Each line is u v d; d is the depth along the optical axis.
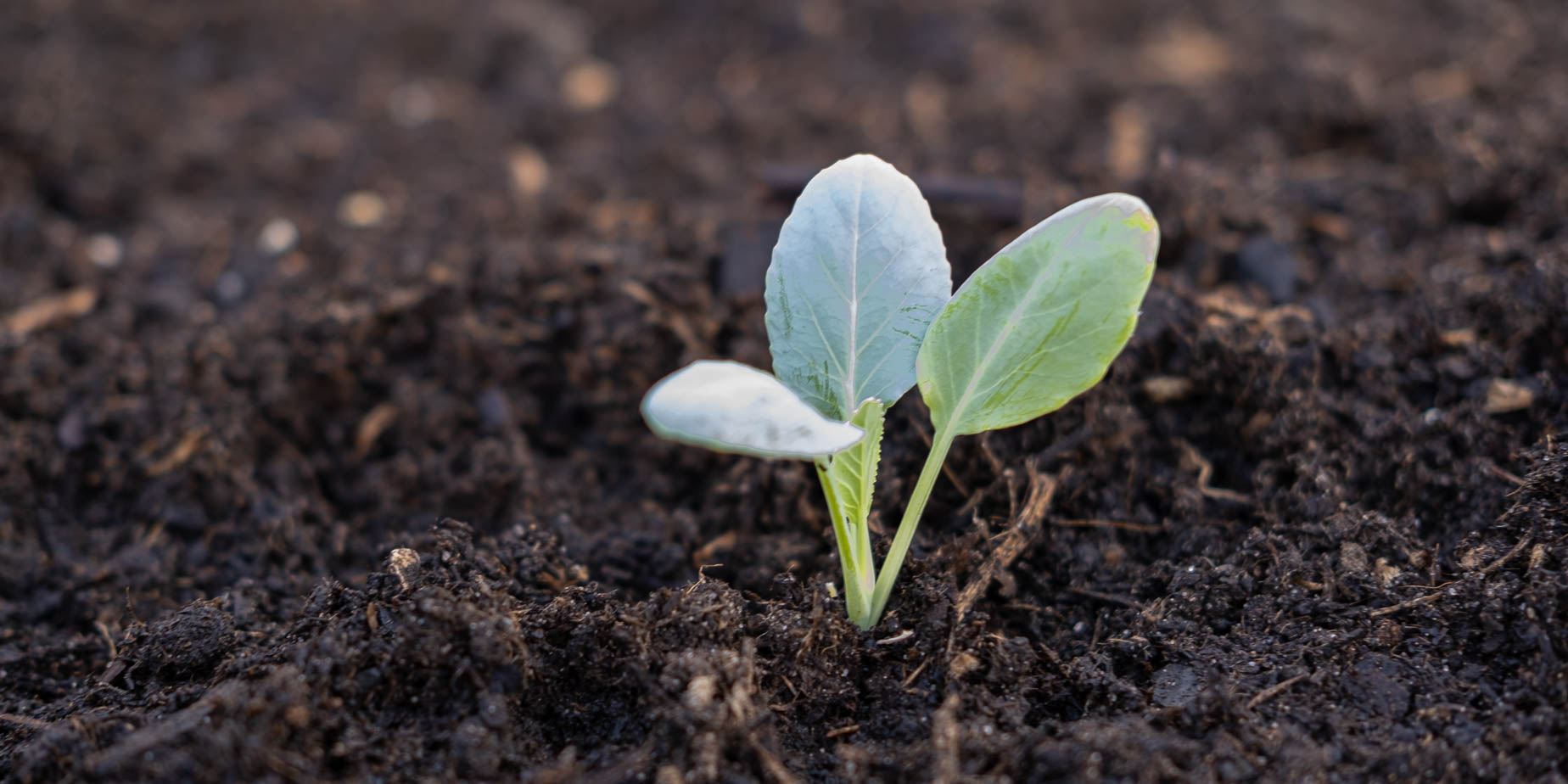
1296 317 0.47
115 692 0.42
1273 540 0.43
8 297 0.56
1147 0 0.86
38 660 0.44
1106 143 0.67
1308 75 0.67
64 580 0.46
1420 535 0.43
